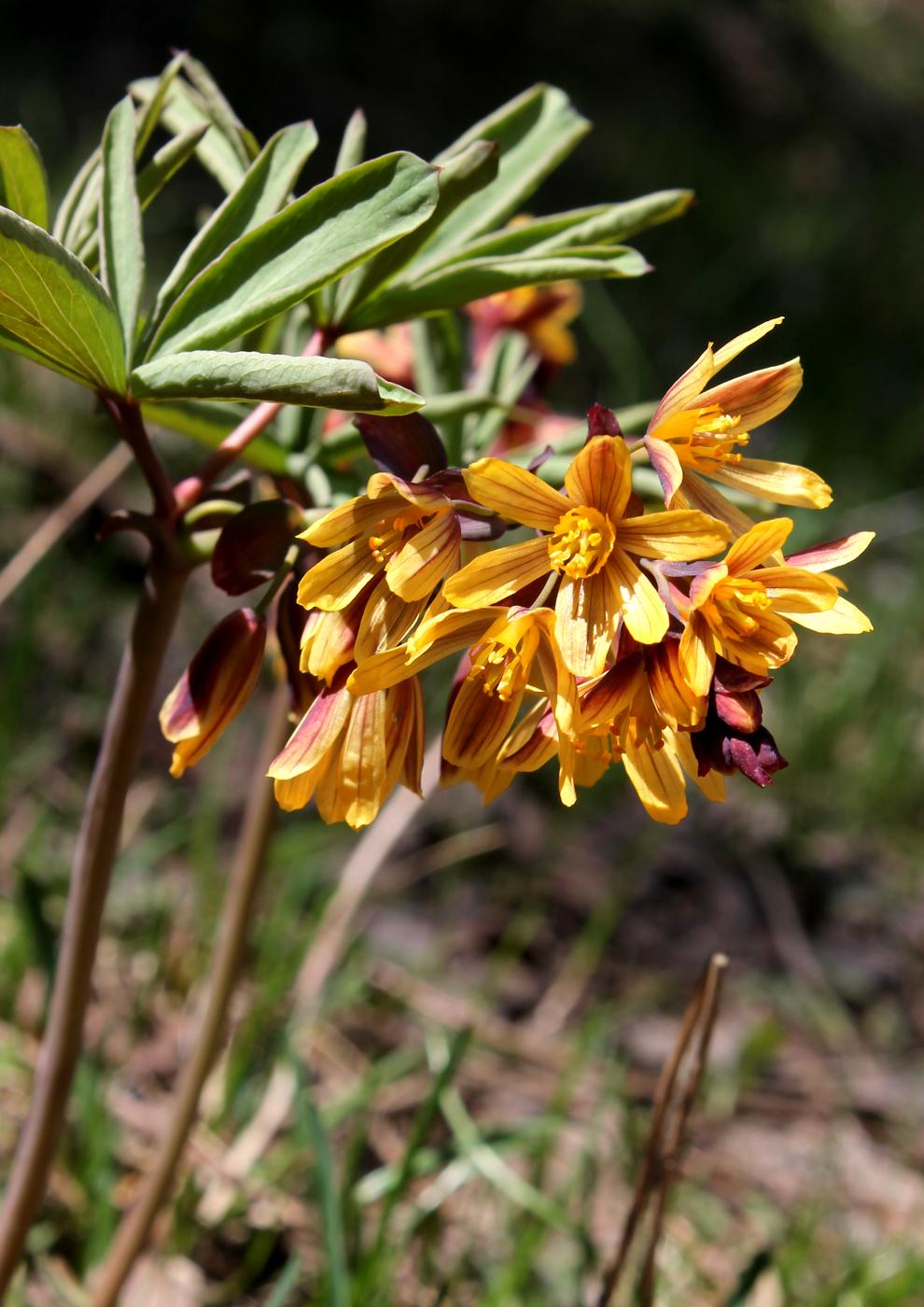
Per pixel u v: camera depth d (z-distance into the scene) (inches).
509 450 11.3
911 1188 16.2
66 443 24.7
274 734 11.1
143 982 16.0
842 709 24.1
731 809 22.8
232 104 41.1
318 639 8.9
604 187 47.3
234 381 8.7
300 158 9.4
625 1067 15.9
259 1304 13.2
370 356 11.6
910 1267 13.4
